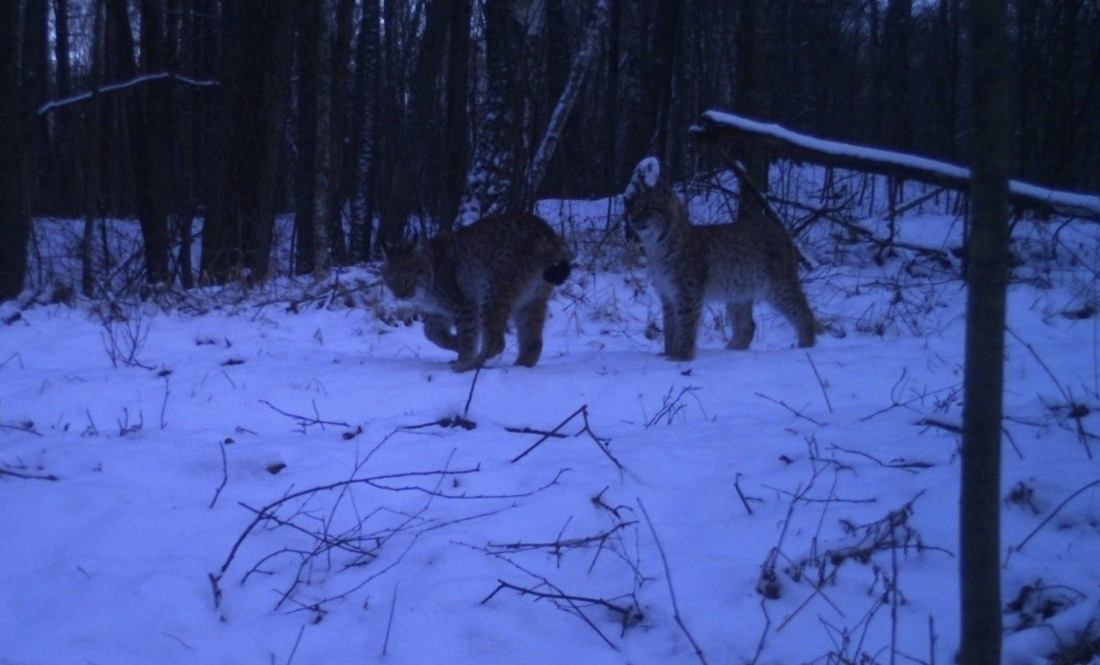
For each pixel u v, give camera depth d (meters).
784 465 5.43
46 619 3.90
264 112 14.59
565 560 4.41
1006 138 2.65
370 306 10.98
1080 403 6.36
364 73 21.25
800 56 25.00
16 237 12.45
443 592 4.11
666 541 4.59
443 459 5.54
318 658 3.78
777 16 23.19
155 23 17.25
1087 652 3.76
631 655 3.81
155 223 17.14
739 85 14.82
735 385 7.50
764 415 6.70
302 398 6.99
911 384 7.52
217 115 15.07
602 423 6.54
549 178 22.16
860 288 12.28
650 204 8.63
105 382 7.35
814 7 24.16
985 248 2.69
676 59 23.00
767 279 9.55
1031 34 17.00
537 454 5.64
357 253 20.27
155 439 5.85
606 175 22.11
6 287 12.42
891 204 14.59
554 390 7.29
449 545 4.49
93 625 3.86
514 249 8.38
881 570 4.26
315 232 16.05
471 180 14.06
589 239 14.94
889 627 3.92
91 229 16.45
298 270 17.42
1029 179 17.16
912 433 5.97
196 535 4.62
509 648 3.82
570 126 22.41
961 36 23.55
